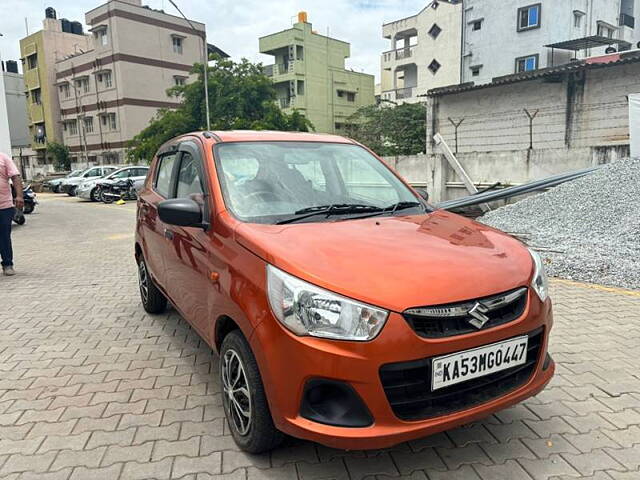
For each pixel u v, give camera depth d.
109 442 2.85
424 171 14.62
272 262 2.42
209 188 3.19
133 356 4.11
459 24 35.50
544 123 17.72
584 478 2.49
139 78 42.28
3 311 5.40
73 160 48.62
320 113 43.84
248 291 2.47
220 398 3.37
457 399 2.37
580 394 3.32
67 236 11.76
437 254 2.53
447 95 20.27
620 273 5.93
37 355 4.15
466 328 2.28
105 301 5.77
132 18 41.41
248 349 2.56
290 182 3.36
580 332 4.36
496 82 18.14
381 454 2.71
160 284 4.31
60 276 7.18
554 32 27.92
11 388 3.55
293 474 2.54
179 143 4.21
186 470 2.58
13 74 55.38
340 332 2.17
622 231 7.54
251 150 3.54
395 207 3.40
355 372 2.14
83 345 4.36
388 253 2.50
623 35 32.12
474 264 2.47
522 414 3.09
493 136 19.17
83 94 45.88
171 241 3.77
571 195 9.41
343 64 45.41
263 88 29.23
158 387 3.54
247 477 2.52
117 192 23.45
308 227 2.86
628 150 11.08
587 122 16.67
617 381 3.48
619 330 4.39
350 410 2.20
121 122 42.31
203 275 3.07
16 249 9.86
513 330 2.39
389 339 2.14
